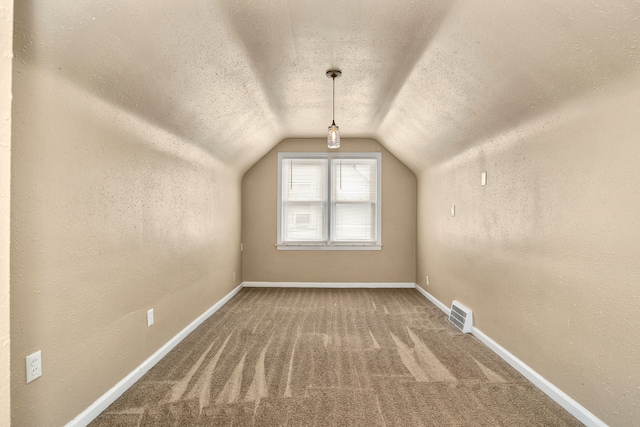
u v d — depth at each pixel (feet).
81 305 5.93
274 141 16.78
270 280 17.65
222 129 11.20
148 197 8.14
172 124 8.73
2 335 2.08
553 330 7.00
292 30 7.39
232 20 6.79
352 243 17.78
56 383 5.41
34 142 4.96
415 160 15.76
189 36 6.53
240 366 8.34
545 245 7.26
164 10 5.60
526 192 7.96
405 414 6.36
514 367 8.30
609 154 5.61
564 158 6.67
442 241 13.67
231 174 15.29
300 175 17.78
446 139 11.67
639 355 5.14
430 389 7.28
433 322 11.87
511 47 6.23
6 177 2.10
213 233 12.91
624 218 5.36
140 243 7.81
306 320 12.02
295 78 10.03
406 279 17.67
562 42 5.42
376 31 7.43
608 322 5.66
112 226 6.77
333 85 10.54
